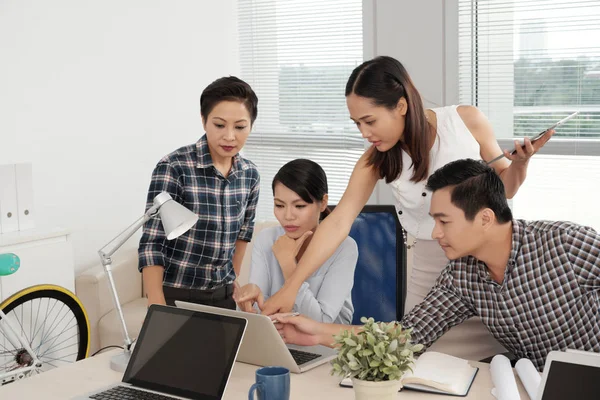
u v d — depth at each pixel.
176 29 4.22
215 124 2.34
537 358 1.93
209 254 2.50
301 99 4.41
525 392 1.62
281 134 4.51
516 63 3.62
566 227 1.85
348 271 2.30
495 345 2.33
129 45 3.95
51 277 3.25
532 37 3.56
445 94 3.75
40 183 3.54
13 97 3.40
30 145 3.49
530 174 3.62
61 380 1.82
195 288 2.52
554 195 3.57
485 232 1.80
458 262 1.94
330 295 2.27
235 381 1.78
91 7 3.74
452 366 1.75
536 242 1.85
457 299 1.95
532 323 1.88
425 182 2.25
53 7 3.55
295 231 2.34
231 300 2.61
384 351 1.45
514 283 1.87
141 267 2.35
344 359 1.49
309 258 2.14
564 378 1.42
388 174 2.25
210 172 2.45
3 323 3.00
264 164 4.62
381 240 2.38
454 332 2.34
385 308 2.38
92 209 3.80
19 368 3.03
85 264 3.77
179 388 1.68
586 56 3.44
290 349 2.01
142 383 1.75
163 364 1.74
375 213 2.39
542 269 1.84
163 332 1.77
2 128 3.37
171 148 4.25
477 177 1.77
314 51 4.32
